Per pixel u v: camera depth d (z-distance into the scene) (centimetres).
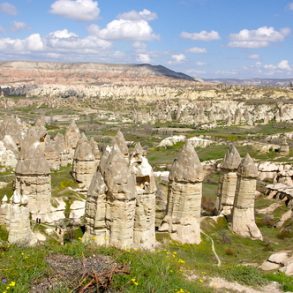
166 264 1630
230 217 4491
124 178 2700
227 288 1919
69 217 4109
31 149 3891
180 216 3616
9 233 2980
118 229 2703
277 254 3173
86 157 4897
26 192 3841
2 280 1302
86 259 1517
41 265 1424
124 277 1401
